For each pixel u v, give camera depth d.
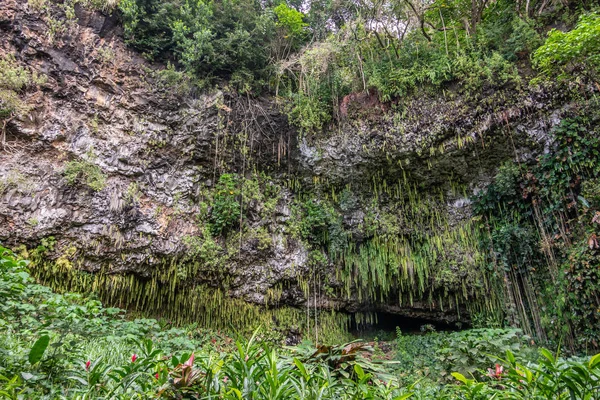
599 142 5.84
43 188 5.23
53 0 5.83
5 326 3.11
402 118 7.08
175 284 6.36
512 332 4.61
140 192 6.14
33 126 5.32
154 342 4.65
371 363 2.72
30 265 4.96
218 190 6.95
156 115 6.49
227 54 7.16
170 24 6.73
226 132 7.01
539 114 6.32
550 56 5.30
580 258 5.70
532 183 6.64
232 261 6.81
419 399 2.85
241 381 1.94
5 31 5.34
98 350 3.42
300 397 1.84
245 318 6.98
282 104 7.57
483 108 6.59
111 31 6.37
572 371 1.93
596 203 5.75
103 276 5.62
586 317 5.57
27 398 2.01
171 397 1.94
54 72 5.63
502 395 2.29
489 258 7.05
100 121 5.96
